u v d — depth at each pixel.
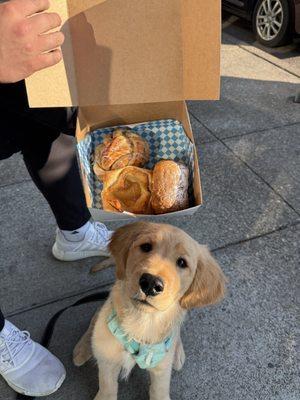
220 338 2.29
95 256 2.66
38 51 1.19
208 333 2.30
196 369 2.15
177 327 1.80
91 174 1.95
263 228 2.96
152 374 1.85
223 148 3.67
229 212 3.06
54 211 2.36
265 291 2.53
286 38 5.47
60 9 1.42
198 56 1.52
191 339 2.27
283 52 5.54
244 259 2.72
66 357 2.17
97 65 1.54
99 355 1.82
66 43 1.48
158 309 1.52
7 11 1.13
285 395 2.07
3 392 2.01
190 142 1.86
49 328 2.22
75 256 2.59
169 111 1.95
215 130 3.90
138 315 1.66
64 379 2.06
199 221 2.98
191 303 1.70
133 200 1.83
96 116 1.94
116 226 2.89
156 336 1.71
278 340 2.29
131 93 1.62
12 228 2.84
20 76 1.22
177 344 2.05
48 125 1.87
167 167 1.81
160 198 1.77
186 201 1.80
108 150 1.93
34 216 2.93
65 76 1.53
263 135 3.87
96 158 1.96
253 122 4.05
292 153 3.67
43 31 1.20
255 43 5.79
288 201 3.19
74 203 2.32
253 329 2.34
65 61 1.50
